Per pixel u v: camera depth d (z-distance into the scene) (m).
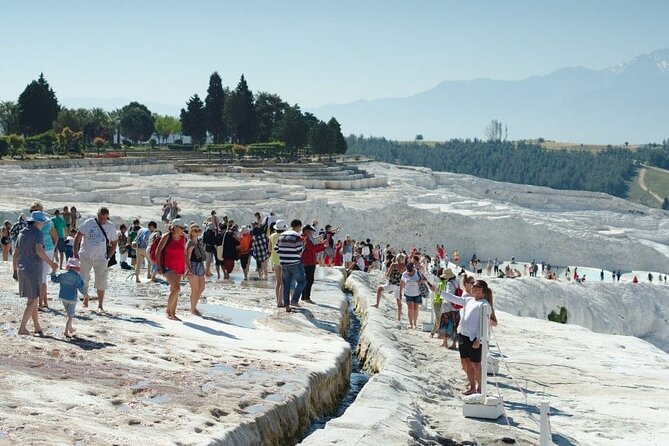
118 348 13.38
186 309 20.28
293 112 162.62
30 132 135.00
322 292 27.91
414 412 12.15
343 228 91.88
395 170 174.00
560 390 17.06
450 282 21.45
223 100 164.38
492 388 16.61
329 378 14.18
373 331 21.12
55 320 15.52
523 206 171.00
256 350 15.10
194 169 115.94
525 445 11.25
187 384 11.46
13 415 8.77
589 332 32.44
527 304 66.69
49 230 19.84
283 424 10.95
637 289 78.56
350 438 9.93
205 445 8.67
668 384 18.94
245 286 27.28
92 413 9.39
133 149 149.12
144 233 25.61
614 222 157.75
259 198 86.81
